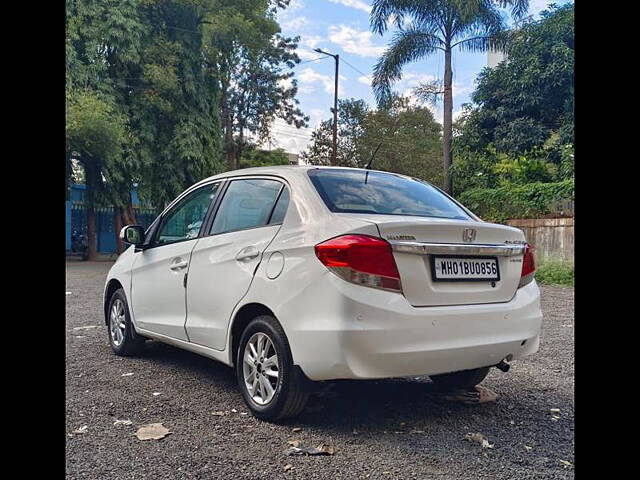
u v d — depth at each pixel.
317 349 3.50
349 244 3.48
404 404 4.38
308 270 3.63
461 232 3.76
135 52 21.53
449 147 21.42
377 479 3.11
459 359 3.68
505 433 3.82
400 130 34.50
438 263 3.67
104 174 21.11
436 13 21.12
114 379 4.98
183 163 23.11
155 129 22.67
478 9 20.34
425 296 3.59
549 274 13.95
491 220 16.94
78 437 3.63
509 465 3.31
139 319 5.54
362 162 34.34
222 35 24.56
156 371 5.27
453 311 3.64
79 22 20.28
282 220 4.09
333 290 3.47
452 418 4.10
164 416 4.05
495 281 3.94
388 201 4.29
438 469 3.25
